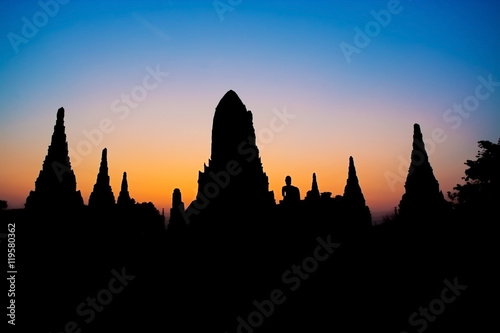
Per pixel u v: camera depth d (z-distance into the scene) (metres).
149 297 20.92
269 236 21.44
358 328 18.08
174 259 22.16
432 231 21.30
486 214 28.27
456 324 17.52
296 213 30.16
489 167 36.78
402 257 22.31
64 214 19.06
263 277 20.12
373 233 32.28
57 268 18.36
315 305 20.20
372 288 22.33
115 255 26.77
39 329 17.47
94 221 27.08
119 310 19.94
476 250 21.94
